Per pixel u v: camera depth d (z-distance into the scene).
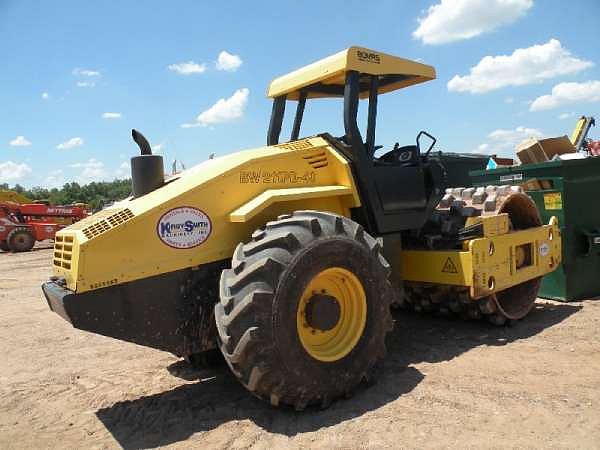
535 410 3.06
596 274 6.15
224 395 3.62
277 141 4.84
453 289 4.74
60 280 3.26
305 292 3.21
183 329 3.39
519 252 4.99
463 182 10.26
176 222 3.31
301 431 2.95
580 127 8.30
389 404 3.24
